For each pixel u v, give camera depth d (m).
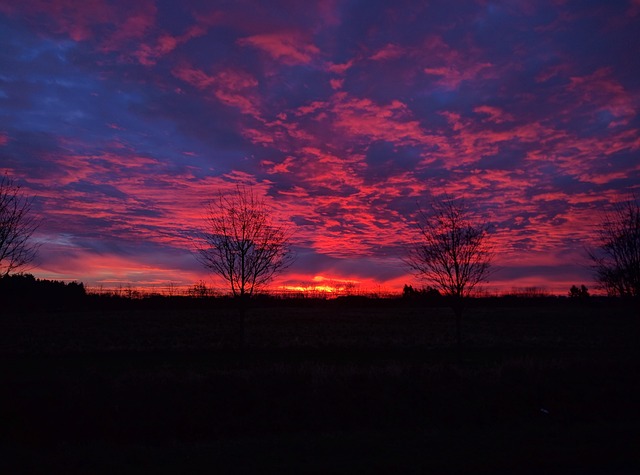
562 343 31.66
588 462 7.14
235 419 12.33
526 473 6.80
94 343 32.09
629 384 14.38
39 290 72.12
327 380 14.48
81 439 11.34
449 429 10.64
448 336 37.09
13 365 21.34
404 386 14.03
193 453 8.23
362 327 46.38
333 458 7.56
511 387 14.03
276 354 25.66
